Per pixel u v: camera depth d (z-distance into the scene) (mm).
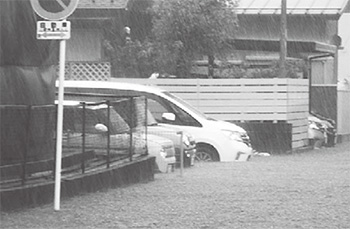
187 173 31969
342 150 51594
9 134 21500
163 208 22062
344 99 64312
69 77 44469
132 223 19688
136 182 27953
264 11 62625
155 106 37688
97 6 45469
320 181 29125
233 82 46625
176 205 22656
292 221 20156
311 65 60125
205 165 35969
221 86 46531
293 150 48406
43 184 21922
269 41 54219
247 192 25656
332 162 39469
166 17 49625
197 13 49469
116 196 24234
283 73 49906
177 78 48062
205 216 20828
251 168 34688
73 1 20672
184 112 38031
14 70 23031
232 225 19547
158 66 50469
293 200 23875
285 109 46875
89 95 32938
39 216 20297
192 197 24344
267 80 46656
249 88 46719
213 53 50438
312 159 41844
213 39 49938
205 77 52312
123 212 21281
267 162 38625
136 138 29219
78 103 27750
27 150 22125
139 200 23547
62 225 19250
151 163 28984
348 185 27828
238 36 61312
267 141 46938
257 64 59094
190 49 50125
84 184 24312
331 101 60031
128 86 37062
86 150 25938
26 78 23484
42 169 22844
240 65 55438
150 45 51031
